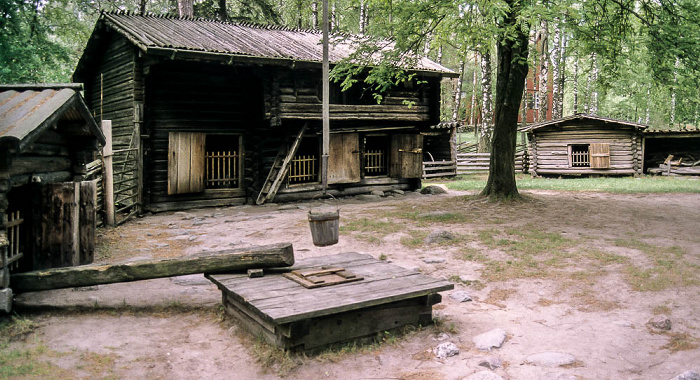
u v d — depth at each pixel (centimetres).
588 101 4166
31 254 594
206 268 561
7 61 1928
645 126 2180
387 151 1820
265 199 1533
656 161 2495
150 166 1380
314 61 1432
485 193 1374
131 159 1306
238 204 1539
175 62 1408
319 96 1545
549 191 1648
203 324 538
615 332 508
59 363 429
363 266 596
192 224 1176
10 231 575
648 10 1293
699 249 806
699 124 3653
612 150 2248
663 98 3412
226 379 418
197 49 1271
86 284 557
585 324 532
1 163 502
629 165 2228
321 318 461
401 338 498
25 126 502
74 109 605
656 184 1803
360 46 1347
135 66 1336
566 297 615
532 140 2353
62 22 2617
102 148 1101
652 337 493
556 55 3058
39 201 598
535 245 844
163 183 1403
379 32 1262
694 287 620
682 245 834
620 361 442
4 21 1916
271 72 1452
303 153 1791
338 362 446
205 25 1652
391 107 1709
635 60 1350
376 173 1855
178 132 1401
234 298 527
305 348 453
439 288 513
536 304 598
